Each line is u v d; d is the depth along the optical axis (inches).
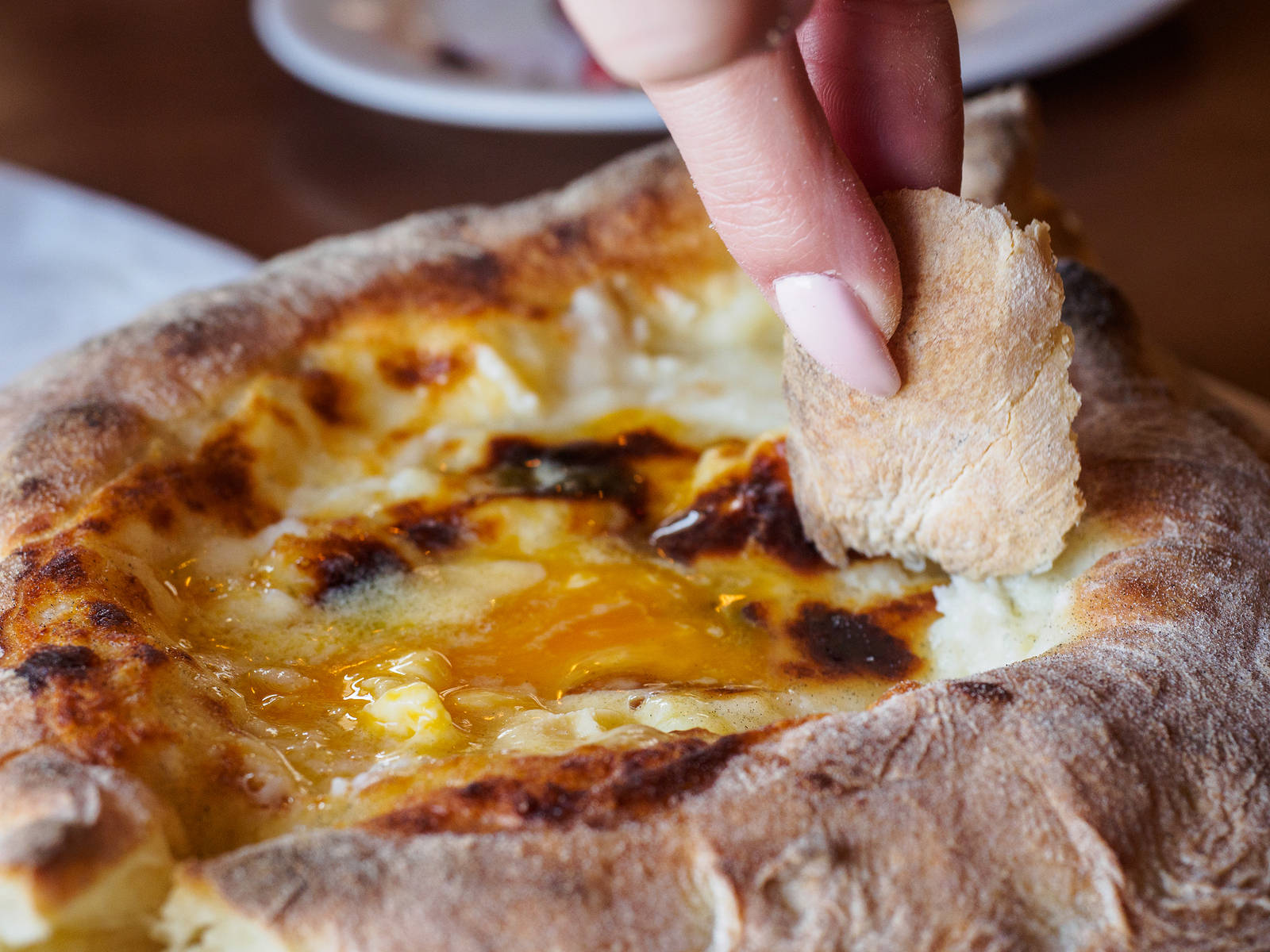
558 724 9.5
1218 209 18.2
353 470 11.5
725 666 10.2
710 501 11.1
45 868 8.0
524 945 8.1
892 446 9.9
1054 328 9.6
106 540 10.2
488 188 19.3
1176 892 8.5
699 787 8.5
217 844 8.8
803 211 8.7
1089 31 18.9
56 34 24.7
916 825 8.4
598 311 12.5
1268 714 9.0
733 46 8.0
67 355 11.8
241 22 25.0
